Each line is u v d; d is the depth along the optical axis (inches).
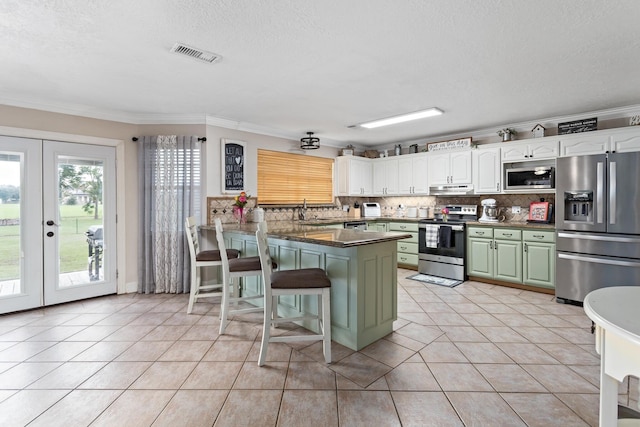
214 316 128.1
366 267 99.6
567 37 85.7
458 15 75.6
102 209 153.9
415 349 98.3
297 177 213.0
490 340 104.6
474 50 93.2
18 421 66.1
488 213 187.8
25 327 116.2
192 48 91.5
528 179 170.7
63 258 143.7
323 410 69.4
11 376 83.3
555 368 86.8
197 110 152.9
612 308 38.6
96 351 97.1
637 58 98.2
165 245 158.2
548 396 74.2
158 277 159.0
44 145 138.4
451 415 67.7
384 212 255.9
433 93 129.6
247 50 92.9
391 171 233.0
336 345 101.4
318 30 82.4
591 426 64.1
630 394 75.9
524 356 93.6
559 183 143.1
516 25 79.9
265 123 177.9
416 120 171.9
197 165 161.8
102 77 112.0
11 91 125.3
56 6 71.3
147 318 125.3
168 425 65.0
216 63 101.4
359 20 77.8
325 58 98.2
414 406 70.7
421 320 122.5
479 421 65.8
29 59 97.7
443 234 187.6
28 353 95.9
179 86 121.3
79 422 65.9
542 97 134.6
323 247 105.8
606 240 129.6
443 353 95.7
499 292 159.9
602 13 74.7
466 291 161.8
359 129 193.6
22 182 134.0
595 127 151.3
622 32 83.0
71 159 145.0
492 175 183.5
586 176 134.8
